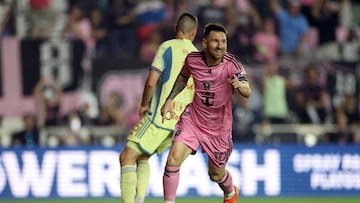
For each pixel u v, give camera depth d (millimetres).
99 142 45844
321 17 54250
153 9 51594
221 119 23938
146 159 27734
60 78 46375
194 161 40594
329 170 42312
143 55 50625
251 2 52844
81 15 51750
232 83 22172
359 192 42594
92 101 46531
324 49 53875
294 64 49156
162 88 26969
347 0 55094
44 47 46375
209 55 23047
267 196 41438
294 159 41844
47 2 51781
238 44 51156
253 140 47031
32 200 39219
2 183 39469
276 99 48031
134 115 46625
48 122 46031
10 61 46031
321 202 39594
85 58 46625
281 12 53188
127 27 51469
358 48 54031
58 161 39969
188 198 40281
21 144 45250
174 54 26812
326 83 49375
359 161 42688
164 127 26953
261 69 48531
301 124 48281
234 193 26156
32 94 46094
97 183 40062
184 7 51781
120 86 46844
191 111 24188
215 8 51781
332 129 47969
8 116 45938
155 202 38062
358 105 49344
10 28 51281
